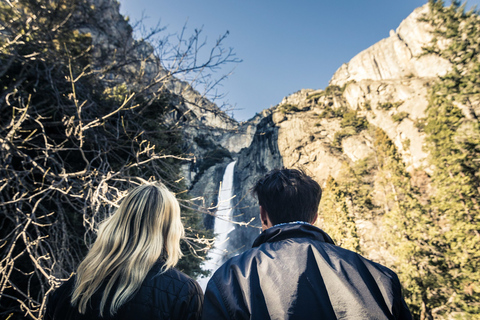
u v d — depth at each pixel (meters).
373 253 33.72
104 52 5.37
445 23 10.20
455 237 10.32
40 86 4.55
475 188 10.29
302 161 58.19
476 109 10.27
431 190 35.31
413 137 44.84
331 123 65.44
